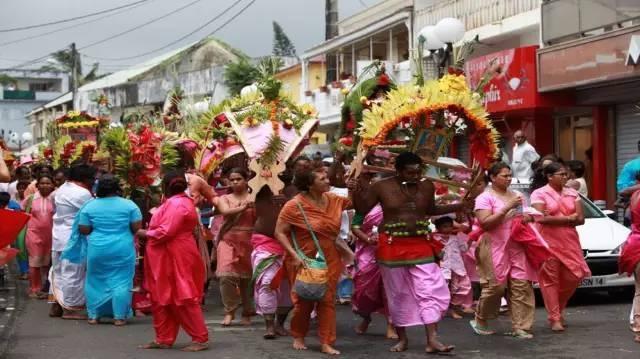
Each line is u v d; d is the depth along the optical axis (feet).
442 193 34.63
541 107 72.69
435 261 30.07
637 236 31.73
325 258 29.81
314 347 31.37
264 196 33.96
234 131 37.04
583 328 34.65
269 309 33.01
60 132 77.20
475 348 30.78
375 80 37.65
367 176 31.63
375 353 30.14
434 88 31.12
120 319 37.11
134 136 43.24
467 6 86.79
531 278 33.09
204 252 37.37
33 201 48.24
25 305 44.37
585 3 67.87
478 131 31.86
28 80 285.64
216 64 180.14
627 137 68.85
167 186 31.35
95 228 37.19
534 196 34.14
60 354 30.37
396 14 97.40
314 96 118.73
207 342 31.22
